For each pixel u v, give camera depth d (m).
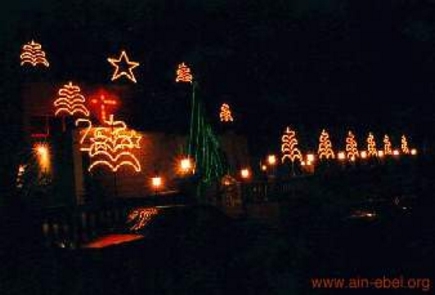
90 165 19.45
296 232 12.26
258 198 17.38
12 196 9.71
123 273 8.12
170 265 8.72
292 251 10.65
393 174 20.02
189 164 21.14
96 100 22.02
